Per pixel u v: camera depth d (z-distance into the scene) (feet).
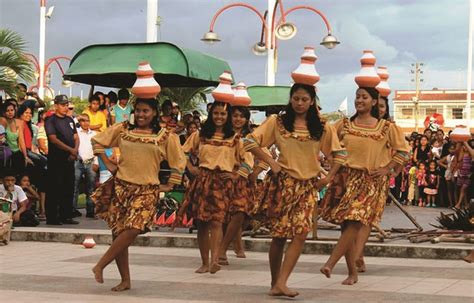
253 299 26.18
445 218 44.21
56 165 49.26
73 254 38.34
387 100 32.86
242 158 33.24
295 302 25.76
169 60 49.96
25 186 50.26
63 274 31.53
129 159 27.40
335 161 26.84
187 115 51.90
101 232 43.52
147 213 27.30
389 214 63.77
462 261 37.14
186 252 39.75
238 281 30.25
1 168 46.37
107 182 27.84
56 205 49.11
